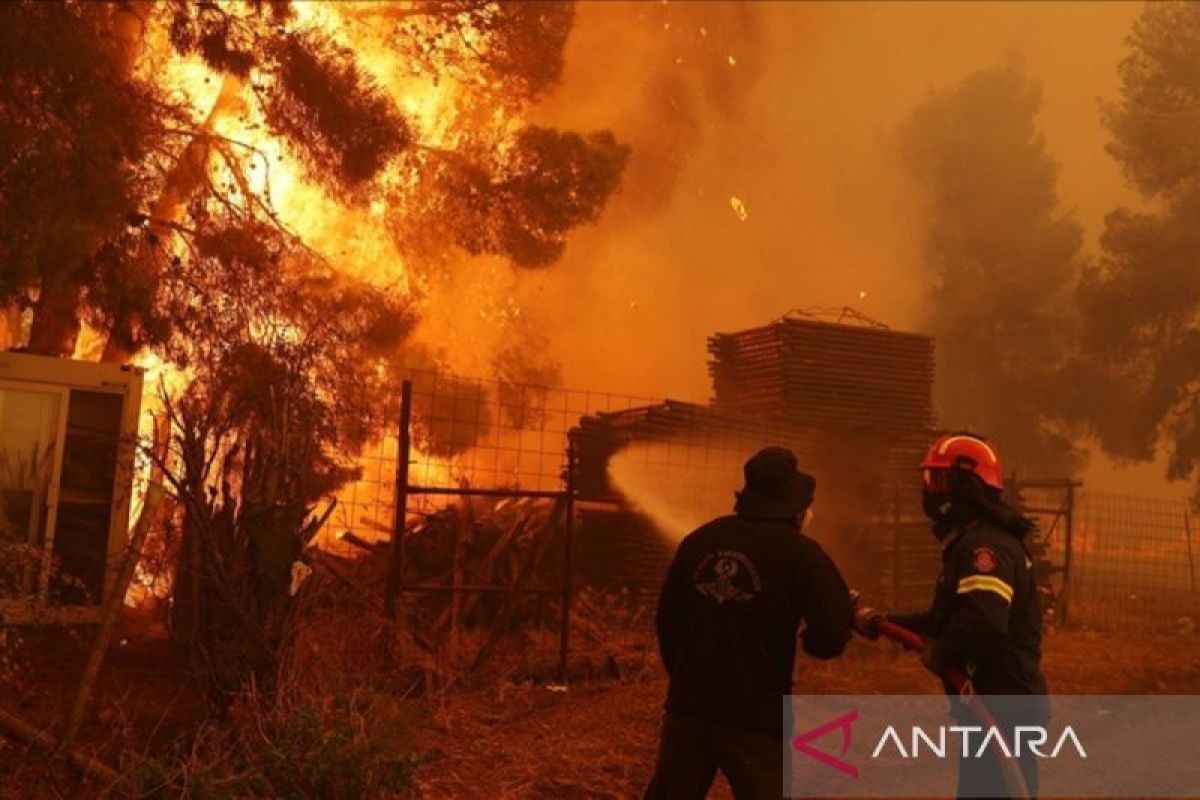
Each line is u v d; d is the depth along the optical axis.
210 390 9.93
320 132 12.84
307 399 9.34
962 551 4.49
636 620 11.44
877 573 13.45
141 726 7.21
